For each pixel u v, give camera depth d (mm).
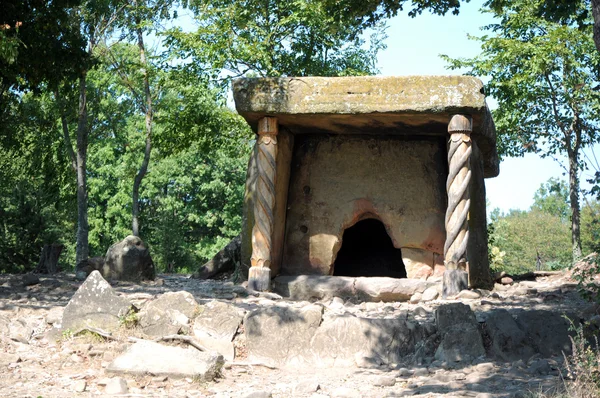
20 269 22938
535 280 14180
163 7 25484
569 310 9688
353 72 25609
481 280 12969
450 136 12070
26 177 28859
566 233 54469
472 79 11703
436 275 13008
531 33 24734
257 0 24469
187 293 9227
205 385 7441
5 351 8352
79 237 24656
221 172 37281
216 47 22828
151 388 7301
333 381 7727
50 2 16375
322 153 13742
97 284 9039
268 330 8711
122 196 36375
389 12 14570
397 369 8219
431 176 13352
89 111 28406
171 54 23875
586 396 6480
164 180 36344
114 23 25672
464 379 7516
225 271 15484
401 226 13195
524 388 6902
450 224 11891
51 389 7117
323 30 24344
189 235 39531
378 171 13492
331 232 13438
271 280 12781
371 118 12367
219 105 24422
